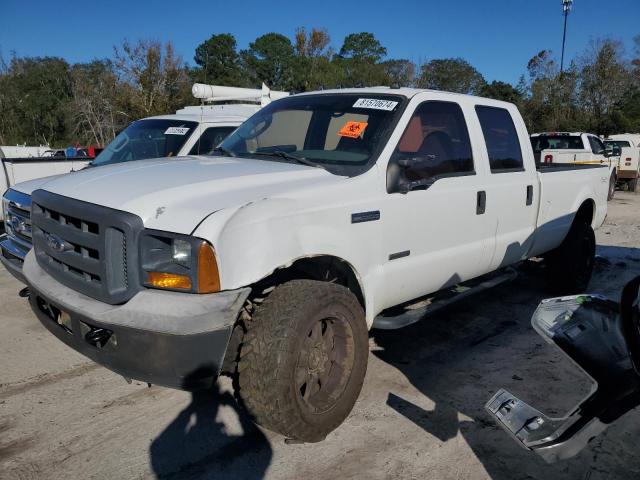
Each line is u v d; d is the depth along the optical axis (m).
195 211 2.78
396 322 3.82
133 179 3.27
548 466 3.03
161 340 2.59
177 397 3.68
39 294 3.21
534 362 4.37
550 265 5.97
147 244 2.78
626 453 3.15
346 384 3.25
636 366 2.14
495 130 4.75
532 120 40.88
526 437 2.36
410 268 3.85
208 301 2.67
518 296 6.07
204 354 2.63
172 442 3.18
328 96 4.38
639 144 19.97
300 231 3.06
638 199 16.67
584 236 5.87
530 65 41.59
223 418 3.43
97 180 3.33
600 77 38.53
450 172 4.20
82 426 3.33
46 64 45.00
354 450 3.14
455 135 4.31
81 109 39.56
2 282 6.13
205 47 51.88
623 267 7.57
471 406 3.66
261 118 4.57
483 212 4.46
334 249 3.26
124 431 3.28
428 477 2.92
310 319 2.95
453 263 4.24
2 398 3.64
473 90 49.44
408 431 3.34
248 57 53.19
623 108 39.88
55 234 3.20
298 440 3.05
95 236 2.88
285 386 2.85
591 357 2.34
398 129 3.80
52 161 7.36
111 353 2.76
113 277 2.83
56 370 4.05
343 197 3.34
